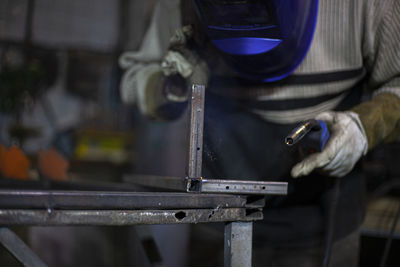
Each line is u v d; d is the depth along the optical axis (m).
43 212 0.48
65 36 4.02
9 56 3.87
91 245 1.83
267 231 0.98
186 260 1.70
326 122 0.79
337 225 0.91
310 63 0.92
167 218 0.54
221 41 0.85
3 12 3.67
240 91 1.00
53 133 4.50
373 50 0.90
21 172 1.32
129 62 1.40
